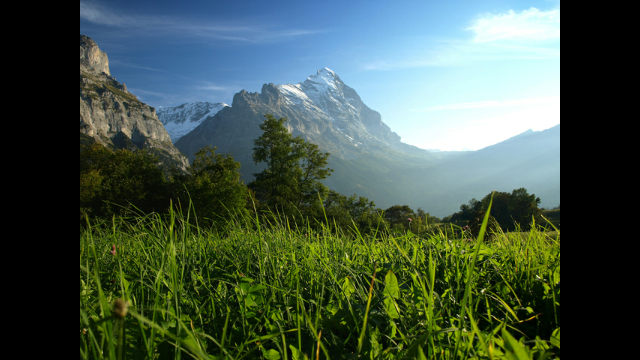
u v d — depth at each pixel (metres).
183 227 1.73
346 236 3.15
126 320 1.22
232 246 2.84
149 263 2.00
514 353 0.91
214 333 1.40
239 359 1.16
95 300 1.40
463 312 1.11
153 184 29.08
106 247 2.40
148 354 1.05
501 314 1.77
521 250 2.38
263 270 2.03
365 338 1.33
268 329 1.47
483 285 2.06
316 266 2.12
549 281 1.88
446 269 2.09
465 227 2.95
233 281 1.96
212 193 23.58
